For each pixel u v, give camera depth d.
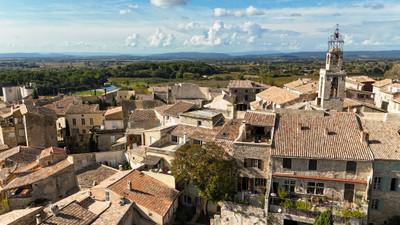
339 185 36.09
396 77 155.75
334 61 53.25
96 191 40.19
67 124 79.00
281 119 42.25
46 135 65.88
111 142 68.56
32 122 62.41
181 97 114.81
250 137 42.72
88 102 106.88
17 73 186.38
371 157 34.56
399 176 35.00
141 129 62.06
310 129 39.91
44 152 54.78
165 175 43.09
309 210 35.16
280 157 36.84
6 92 135.75
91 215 34.34
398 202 35.62
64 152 56.59
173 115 57.03
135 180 42.28
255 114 43.44
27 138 62.06
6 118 63.03
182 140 50.41
